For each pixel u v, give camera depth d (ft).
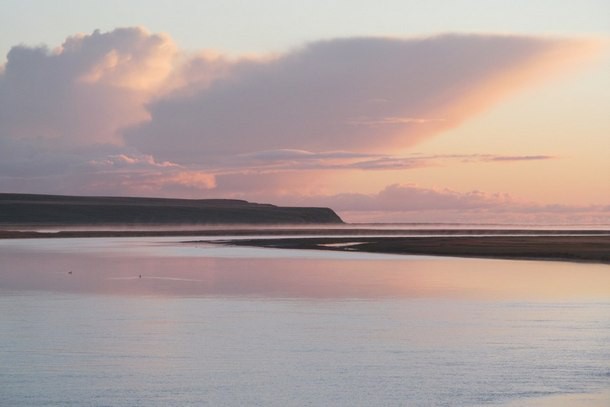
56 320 142.61
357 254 386.32
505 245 450.30
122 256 377.09
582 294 184.14
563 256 347.15
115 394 89.15
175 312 154.30
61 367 102.42
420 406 84.89
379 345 117.50
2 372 99.45
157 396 88.58
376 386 92.89
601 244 456.45
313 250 434.30
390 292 190.70
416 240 567.59
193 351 112.88
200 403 85.87
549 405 84.89
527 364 104.22
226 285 211.82
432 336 124.98
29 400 86.69
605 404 85.15
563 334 126.72
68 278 239.30
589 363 104.53
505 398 87.71
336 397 88.33
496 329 131.75
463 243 488.44
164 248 482.28
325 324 137.69
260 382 94.79
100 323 138.72
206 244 556.10
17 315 149.79
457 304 166.30
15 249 471.21
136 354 110.63
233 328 133.08
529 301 170.91
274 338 123.34
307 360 106.93
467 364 104.22
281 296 182.91
